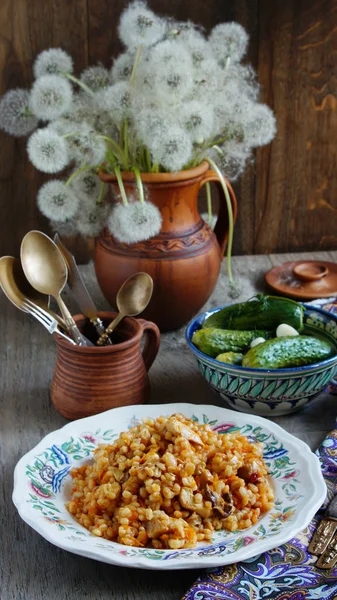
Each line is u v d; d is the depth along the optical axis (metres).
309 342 1.16
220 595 0.92
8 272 1.23
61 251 1.27
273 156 1.64
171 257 1.34
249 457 1.04
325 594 0.92
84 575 0.97
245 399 1.16
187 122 1.28
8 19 1.51
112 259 1.36
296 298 1.49
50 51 1.40
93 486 1.02
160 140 1.25
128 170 1.34
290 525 0.96
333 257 1.67
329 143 1.64
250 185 1.66
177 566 0.92
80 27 1.53
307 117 1.62
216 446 1.05
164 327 1.39
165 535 0.96
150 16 1.31
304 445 1.07
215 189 1.65
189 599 0.92
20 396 1.26
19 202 1.62
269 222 1.69
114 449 1.04
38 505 1.00
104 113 1.38
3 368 1.33
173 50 1.30
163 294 1.35
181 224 1.35
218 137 1.51
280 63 1.59
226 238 1.45
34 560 0.99
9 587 0.96
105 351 1.15
